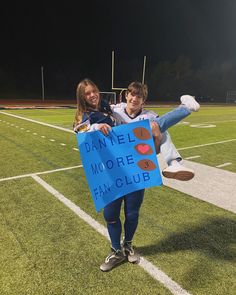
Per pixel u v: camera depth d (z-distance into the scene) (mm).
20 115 15477
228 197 4156
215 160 6234
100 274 2467
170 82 49219
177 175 2361
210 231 3188
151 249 2830
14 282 2357
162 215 3553
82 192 4223
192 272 2504
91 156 2359
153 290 2293
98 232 3117
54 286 2320
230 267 2576
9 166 5477
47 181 4668
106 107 2441
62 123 11969
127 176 2361
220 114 19500
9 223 3283
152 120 2453
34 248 2814
